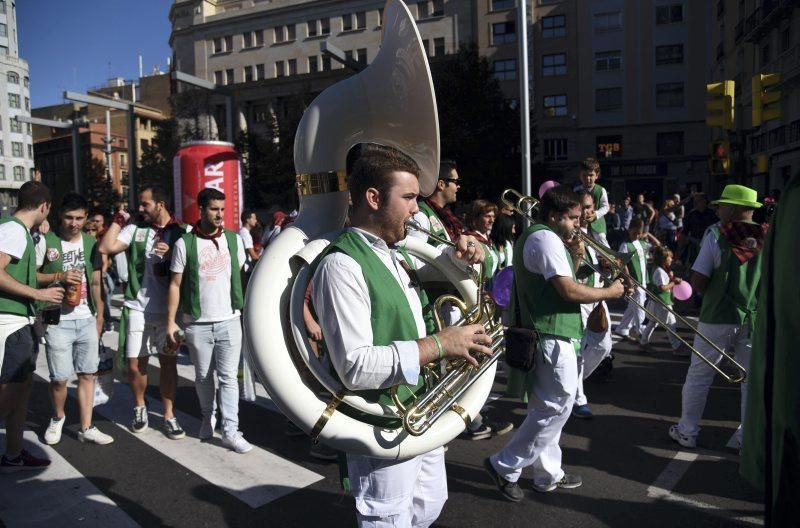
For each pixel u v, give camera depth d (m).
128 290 4.23
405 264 2.09
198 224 3.96
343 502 3.27
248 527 3.01
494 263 4.71
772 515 1.38
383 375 1.68
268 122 34.16
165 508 3.21
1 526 3.03
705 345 3.75
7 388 3.47
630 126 38.88
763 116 9.31
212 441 4.13
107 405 4.95
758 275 3.59
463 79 25.59
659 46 38.06
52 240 3.94
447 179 4.10
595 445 3.96
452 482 3.46
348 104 2.06
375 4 45.94
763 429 1.50
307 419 1.76
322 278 1.77
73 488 3.44
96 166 55.41
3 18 67.06
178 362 6.27
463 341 1.78
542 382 3.05
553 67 39.97
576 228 3.30
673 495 3.27
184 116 41.81
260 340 1.79
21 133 69.25
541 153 40.34
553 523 3.00
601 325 3.94
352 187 1.93
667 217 14.75
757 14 26.69
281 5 49.22
